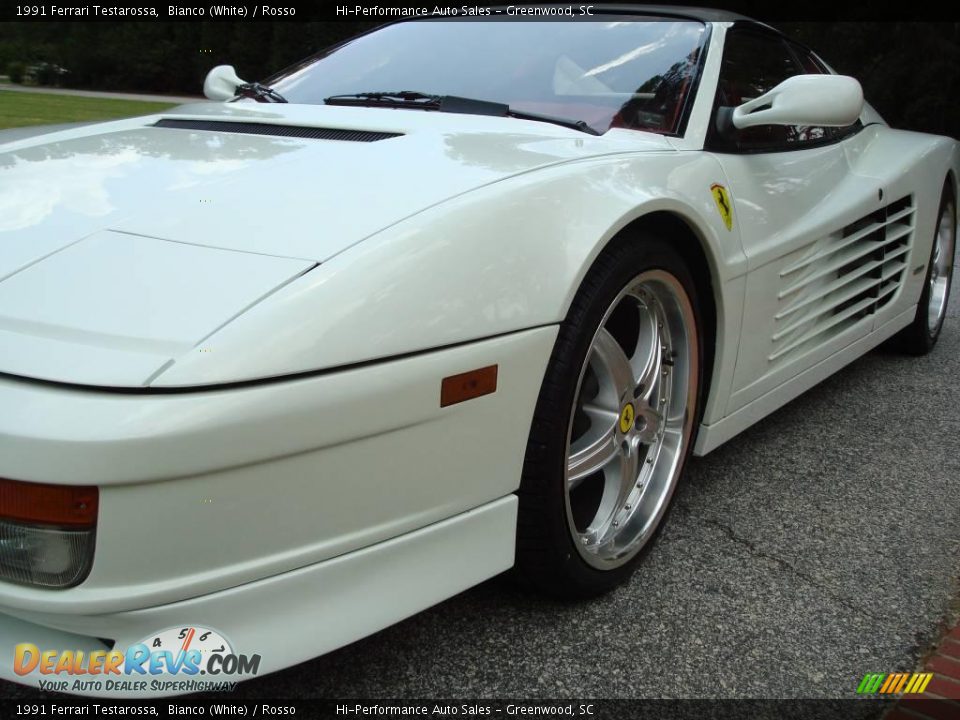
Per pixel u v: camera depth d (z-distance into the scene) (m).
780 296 2.17
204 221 1.33
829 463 2.53
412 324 1.24
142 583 1.10
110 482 1.04
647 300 1.77
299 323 1.15
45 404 1.04
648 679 1.52
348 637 1.27
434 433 1.30
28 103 15.91
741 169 2.07
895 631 1.69
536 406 1.47
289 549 1.19
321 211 1.34
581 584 1.67
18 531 1.07
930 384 3.31
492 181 1.46
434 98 2.14
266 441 1.11
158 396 1.06
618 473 1.79
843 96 2.01
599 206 1.54
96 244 1.28
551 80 2.21
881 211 2.77
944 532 2.12
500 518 1.47
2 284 1.21
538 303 1.40
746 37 2.48
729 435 2.12
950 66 13.32
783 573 1.89
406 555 1.33
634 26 2.39
